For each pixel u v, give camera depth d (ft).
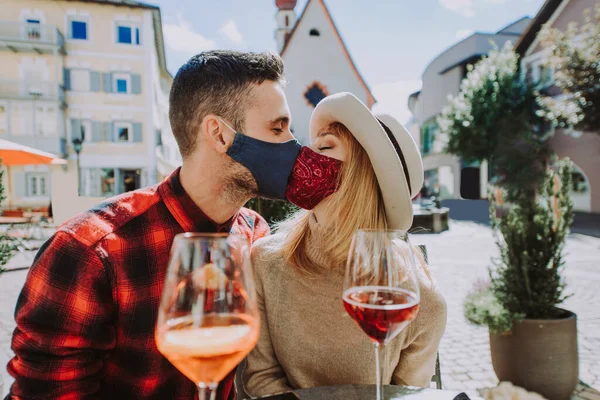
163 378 3.68
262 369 4.82
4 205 65.98
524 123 57.52
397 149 4.51
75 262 3.31
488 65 62.85
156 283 3.57
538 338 8.92
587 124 41.39
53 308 3.21
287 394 3.53
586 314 15.37
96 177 68.69
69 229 3.46
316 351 4.44
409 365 4.56
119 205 3.78
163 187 3.93
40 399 3.08
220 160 3.70
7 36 65.00
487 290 9.90
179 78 3.69
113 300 3.48
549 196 9.32
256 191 3.90
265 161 3.71
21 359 3.14
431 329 4.33
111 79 68.54
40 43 64.23
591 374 10.93
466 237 36.76
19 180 67.21
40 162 37.29
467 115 62.13
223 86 3.53
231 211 4.03
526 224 9.34
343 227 4.21
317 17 69.67
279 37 95.09
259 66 3.63
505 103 59.93
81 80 67.72
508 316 9.04
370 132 3.94
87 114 68.18
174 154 91.50
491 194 9.99
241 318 2.36
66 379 3.19
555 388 8.95
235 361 2.27
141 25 68.74
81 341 3.28
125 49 68.59
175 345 2.16
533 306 9.10
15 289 20.24
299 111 69.46
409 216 4.23
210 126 3.60
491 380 10.93
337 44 70.08
